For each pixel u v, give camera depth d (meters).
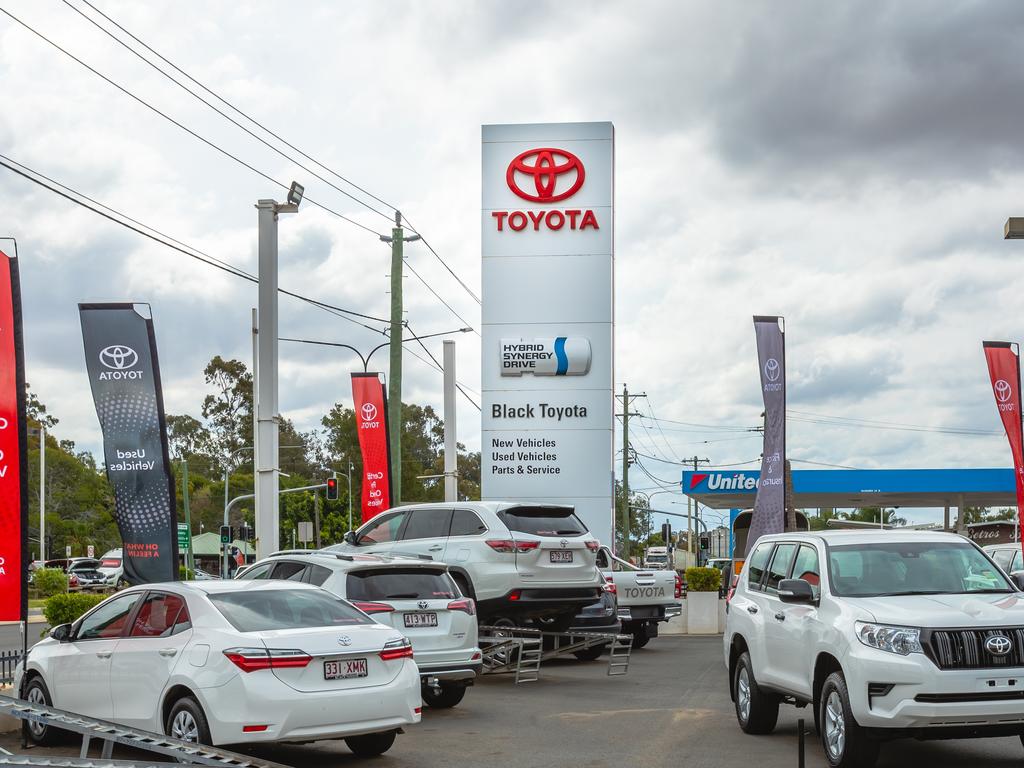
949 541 10.78
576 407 29.09
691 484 43.75
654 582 23.02
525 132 29.77
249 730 9.00
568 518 17.28
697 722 12.70
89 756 10.95
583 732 12.02
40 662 11.19
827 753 9.70
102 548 94.69
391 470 29.27
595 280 29.30
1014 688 8.88
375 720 9.58
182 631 9.75
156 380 16.62
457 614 12.98
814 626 10.09
